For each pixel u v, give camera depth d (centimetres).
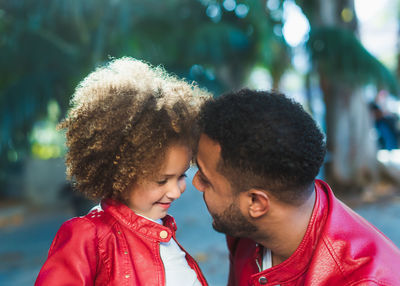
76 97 114
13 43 557
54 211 654
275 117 89
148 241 110
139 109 103
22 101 574
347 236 94
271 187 91
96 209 116
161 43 586
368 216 522
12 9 554
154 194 108
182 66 604
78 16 524
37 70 570
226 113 94
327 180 682
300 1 652
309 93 726
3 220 583
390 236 427
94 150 103
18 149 658
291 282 100
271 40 611
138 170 103
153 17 580
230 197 97
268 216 96
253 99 95
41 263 385
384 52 1678
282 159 87
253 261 116
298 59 638
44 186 714
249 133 88
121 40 539
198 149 101
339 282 88
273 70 689
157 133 102
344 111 663
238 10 639
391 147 760
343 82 609
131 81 112
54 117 668
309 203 98
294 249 100
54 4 520
